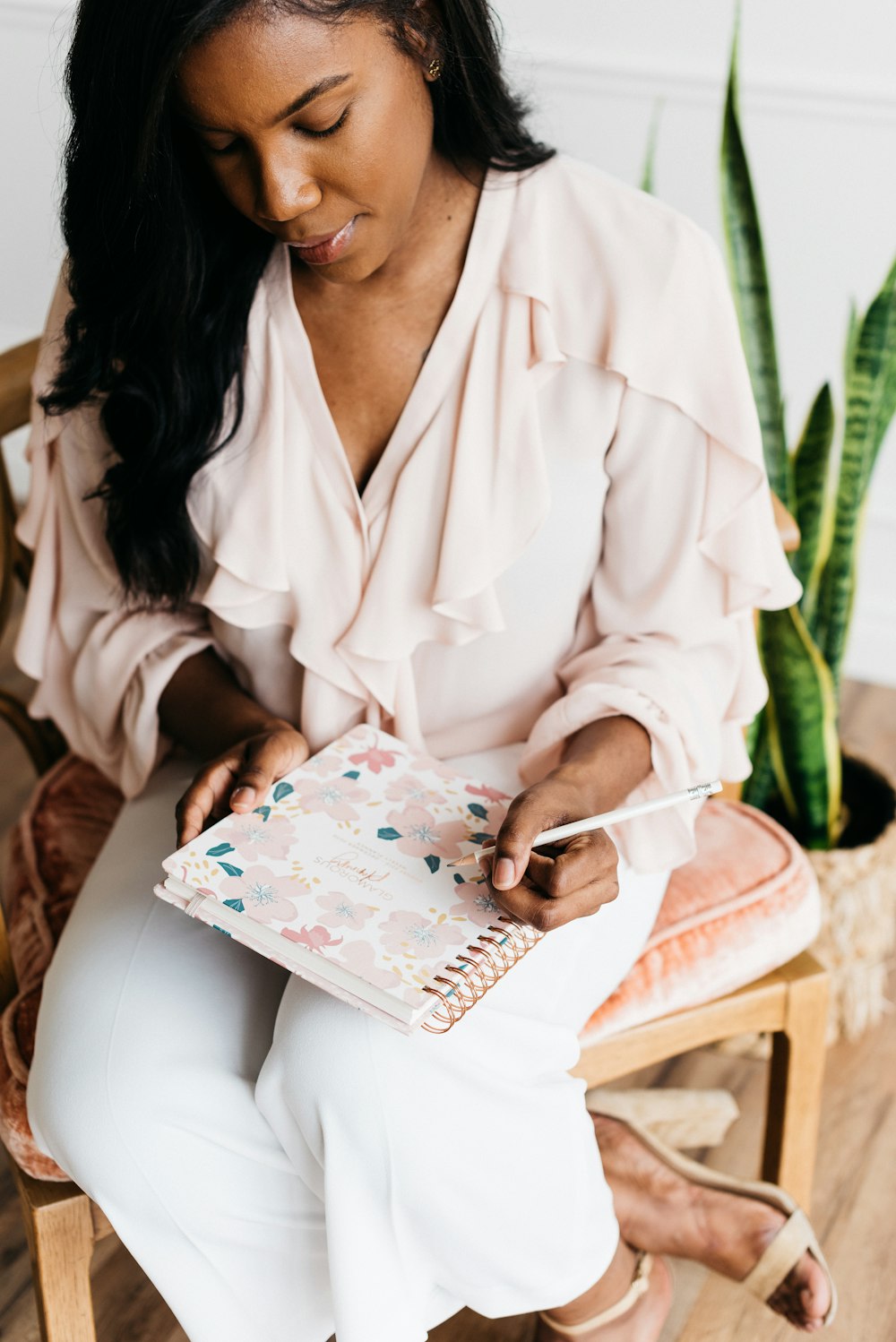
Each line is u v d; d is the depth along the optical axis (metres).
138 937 1.08
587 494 1.11
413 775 1.07
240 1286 1.05
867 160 1.90
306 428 1.10
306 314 1.08
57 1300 1.09
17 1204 1.46
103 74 0.91
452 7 0.94
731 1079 1.63
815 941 1.60
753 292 1.52
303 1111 0.96
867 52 1.81
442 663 1.16
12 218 2.51
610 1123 1.33
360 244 0.98
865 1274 1.38
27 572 1.39
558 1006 1.06
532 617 1.15
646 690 1.10
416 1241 0.98
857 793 1.75
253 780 1.04
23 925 1.22
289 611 1.15
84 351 1.10
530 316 1.07
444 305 1.08
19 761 2.14
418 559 1.10
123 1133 0.98
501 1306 1.03
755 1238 1.24
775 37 1.85
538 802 0.96
